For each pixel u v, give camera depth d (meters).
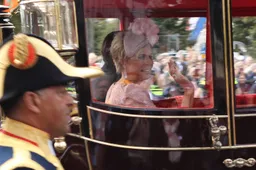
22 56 1.12
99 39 2.32
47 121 1.19
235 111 2.19
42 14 2.07
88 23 2.28
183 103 2.27
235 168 2.21
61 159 2.41
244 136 2.20
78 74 1.22
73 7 2.18
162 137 2.20
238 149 2.20
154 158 2.22
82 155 2.37
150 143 2.21
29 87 1.14
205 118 2.18
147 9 2.37
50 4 2.04
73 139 2.38
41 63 1.16
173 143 2.20
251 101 2.24
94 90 2.32
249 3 2.39
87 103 2.31
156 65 2.34
